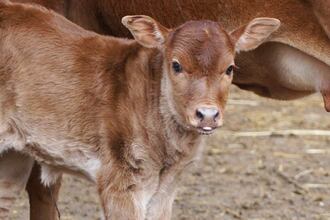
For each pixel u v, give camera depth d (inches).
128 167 402.3
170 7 441.4
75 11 455.5
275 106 715.4
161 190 410.3
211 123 376.5
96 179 407.5
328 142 644.7
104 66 407.2
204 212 523.8
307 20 429.1
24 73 411.5
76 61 409.4
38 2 447.5
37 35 412.5
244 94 737.6
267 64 442.6
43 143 413.1
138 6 445.7
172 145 402.6
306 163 603.8
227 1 433.7
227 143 636.1
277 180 574.9
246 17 432.8
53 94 409.4
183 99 385.7
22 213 517.3
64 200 536.1
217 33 389.7
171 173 408.8
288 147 632.4
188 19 439.8
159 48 397.4
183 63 385.1
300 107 715.4
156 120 400.8
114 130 402.3
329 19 426.3
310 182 573.0
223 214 522.0
